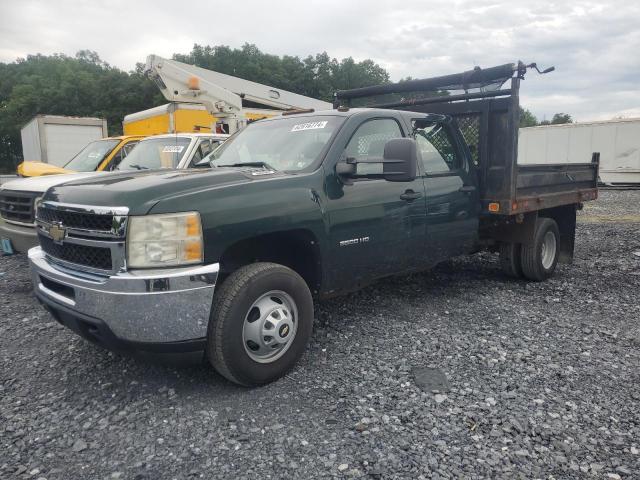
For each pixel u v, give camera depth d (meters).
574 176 6.81
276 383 3.58
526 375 3.68
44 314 5.13
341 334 4.52
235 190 3.43
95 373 3.78
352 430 2.97
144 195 3.15
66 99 70.62
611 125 22.31
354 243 4.18
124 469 2.64
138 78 69.00
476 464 2.65
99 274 3.20
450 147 5.40
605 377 3.65
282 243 3.99
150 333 3.06
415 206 4.71
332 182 4.04
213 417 3.13
